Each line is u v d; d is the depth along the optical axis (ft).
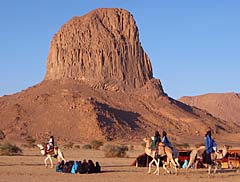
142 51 590.55
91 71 550.36
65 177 89.92
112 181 82.94
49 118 447.01
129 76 558.15
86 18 600.80
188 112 528.22
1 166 117.60
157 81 570.46
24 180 84.43
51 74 572.10
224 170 108.37
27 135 418.92
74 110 453.58
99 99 497.05
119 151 181.57
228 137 438.40
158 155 95.20
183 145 259.39
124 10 611.47
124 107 496.23
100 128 417.90
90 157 174.09
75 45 573.74
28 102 485.97
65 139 405.18
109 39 574.56
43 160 146.41
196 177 90.17
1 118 456.04
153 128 461.37
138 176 91.61
